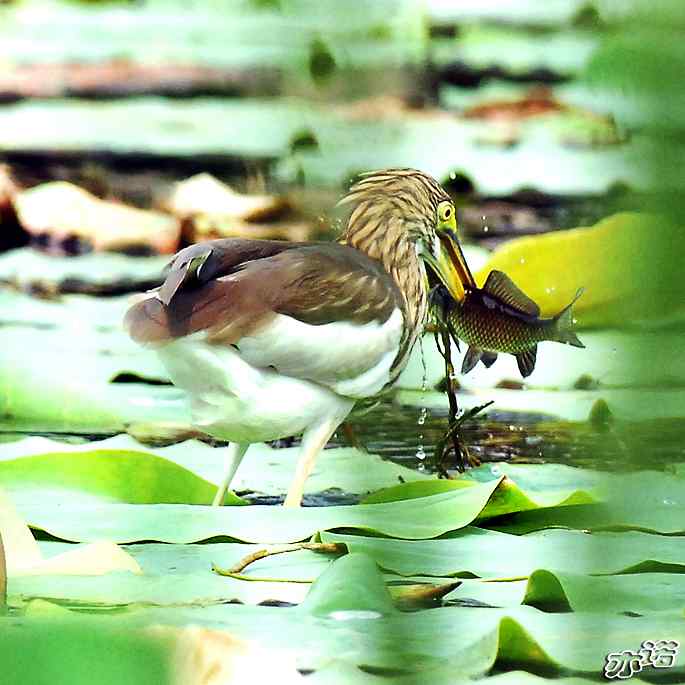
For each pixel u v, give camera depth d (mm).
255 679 6508
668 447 11000
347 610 7762
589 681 6961
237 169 18328
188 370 10094
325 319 10203
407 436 11898
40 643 5531
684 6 8117
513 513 9586
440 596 8117
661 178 8398
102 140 19203
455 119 20391
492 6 23281
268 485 10727
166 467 10148
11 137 19141
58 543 8961
